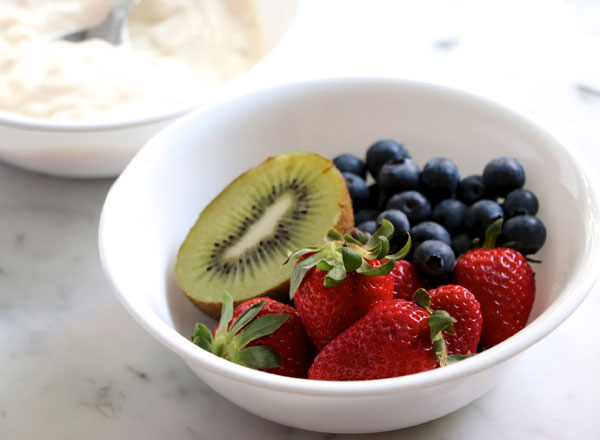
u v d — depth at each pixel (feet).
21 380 1.52
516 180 1.55
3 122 1.65
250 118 1.64
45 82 1.81
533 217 1.51
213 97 1.69
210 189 1.63
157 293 1.50
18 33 1.91
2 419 1.48
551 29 2.07
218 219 1.58
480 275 1.44
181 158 1.59
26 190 1.79
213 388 1.42
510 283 1.44
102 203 1.76
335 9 2.13
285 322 1.42
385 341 1.33
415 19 2.10
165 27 1.97
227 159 1.64
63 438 1.46
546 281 1.50
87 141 1.68
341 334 1.36
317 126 1.68
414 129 1.67
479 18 2.10
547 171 1.55
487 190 1.57
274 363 1.37
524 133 1.58
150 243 1.53
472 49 2.03
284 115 1.66
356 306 1.37
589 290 1.35
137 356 1.54
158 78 1.87
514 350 1.30
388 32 2.07
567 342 1.54
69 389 1.51
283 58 1.76
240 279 1.52
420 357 1.33
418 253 1.47
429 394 1.32
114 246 1.44
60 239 1.71
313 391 1.28
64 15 1.96
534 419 1.46
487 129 1.62
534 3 2.14
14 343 1.56
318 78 1.66
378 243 1.37
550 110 1.89
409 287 1.46
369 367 1.34
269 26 1.98
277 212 1.57
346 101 1.66
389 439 1.44
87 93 1.81
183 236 1.60
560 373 1.51
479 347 1.47
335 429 1.40
